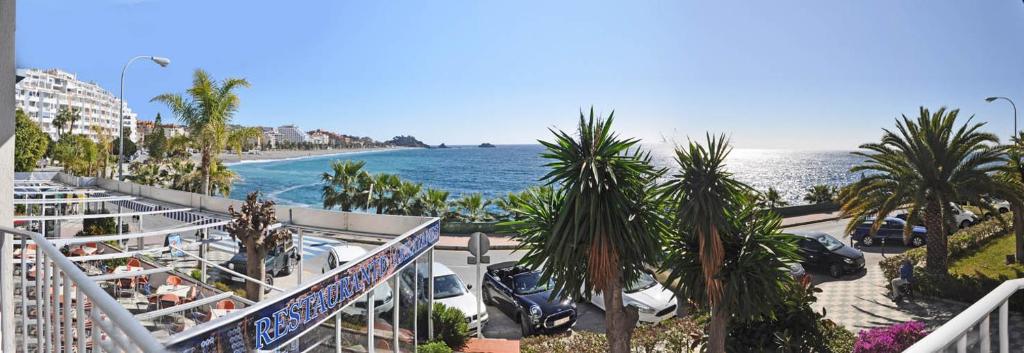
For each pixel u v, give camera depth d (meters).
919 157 17.52
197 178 40.03
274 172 120.38
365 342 5.86
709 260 7.85
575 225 7.77
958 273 18.08
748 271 8.06
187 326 8.92
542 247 8.57
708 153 8.01
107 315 1.63
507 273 14.33
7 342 3.35
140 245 16.89
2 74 3.77
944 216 17.22
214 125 22.92
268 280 15.02
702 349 9.51
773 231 8.38
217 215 13.44
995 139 17.44
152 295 10.71
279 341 3.84
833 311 15.13
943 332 1.72
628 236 8.03
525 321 12.64
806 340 8.82
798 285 8.98
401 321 7.53
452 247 24.42
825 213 36.44
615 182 7.78
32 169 49.03
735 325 9.15
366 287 5.62
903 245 24.42
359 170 30.03
